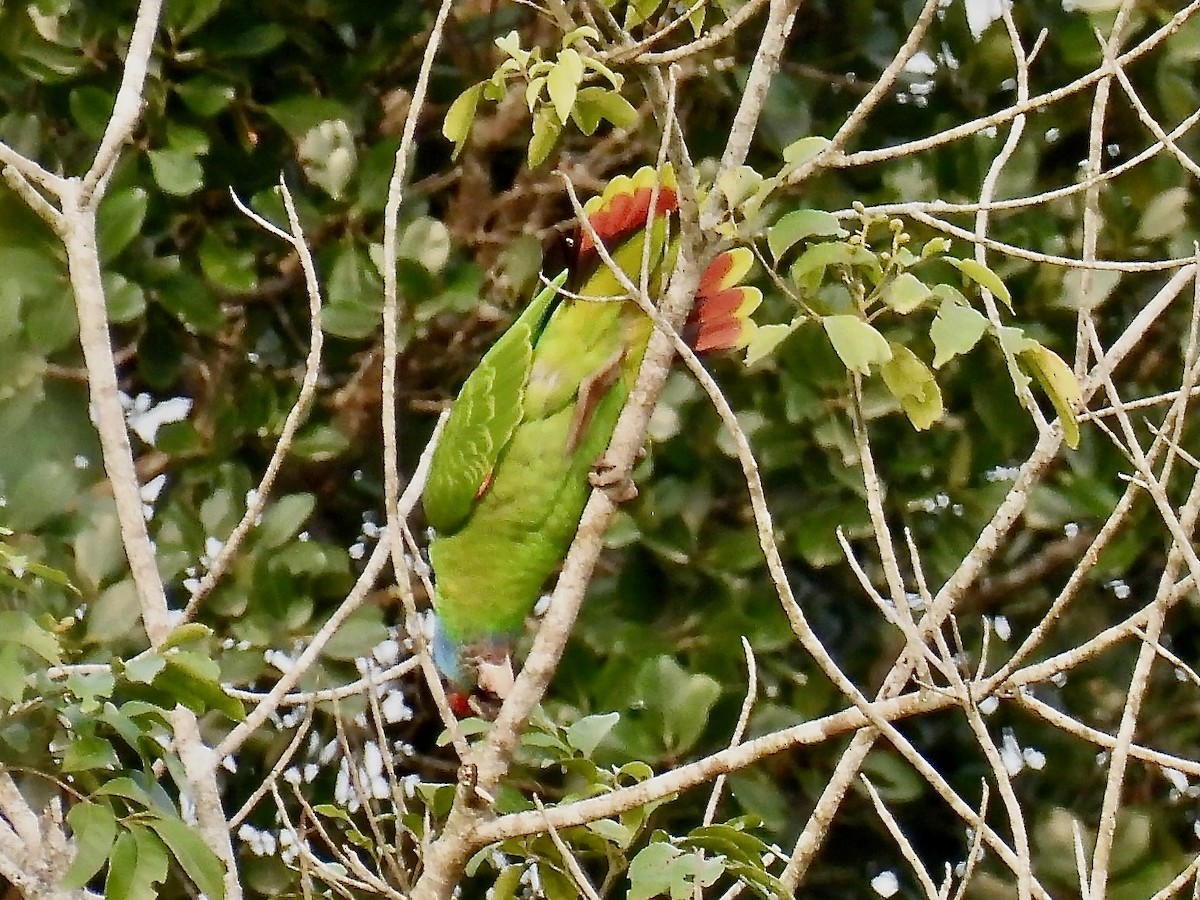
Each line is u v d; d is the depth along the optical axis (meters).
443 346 10.76
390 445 5.57
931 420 5.54
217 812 6.24
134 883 5.43
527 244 10.48
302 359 10.73
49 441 9.97
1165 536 10.15
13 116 9.95
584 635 9.99
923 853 10.48
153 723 6.06
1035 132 10.32
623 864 6.32
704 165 10.09
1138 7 9.84
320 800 9.61
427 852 5.96
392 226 5.58
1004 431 9.90
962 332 5.21
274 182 10.45
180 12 9.69
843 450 9.82
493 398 8.35
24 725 7.79
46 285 9.50
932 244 5.52
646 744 9.27
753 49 10.46
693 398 10.05
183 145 9.69
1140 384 10.23
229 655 9.43
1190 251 9.98
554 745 6.90
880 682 10.15
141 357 10.23
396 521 5.59
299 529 10.14
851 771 5.82
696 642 10.02
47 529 9.35
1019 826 4.98
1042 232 9.97
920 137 10.44
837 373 9.84
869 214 5.54
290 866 8.48
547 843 6.30
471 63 10.70
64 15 9.77
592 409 8.03
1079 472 10.10
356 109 10.62
